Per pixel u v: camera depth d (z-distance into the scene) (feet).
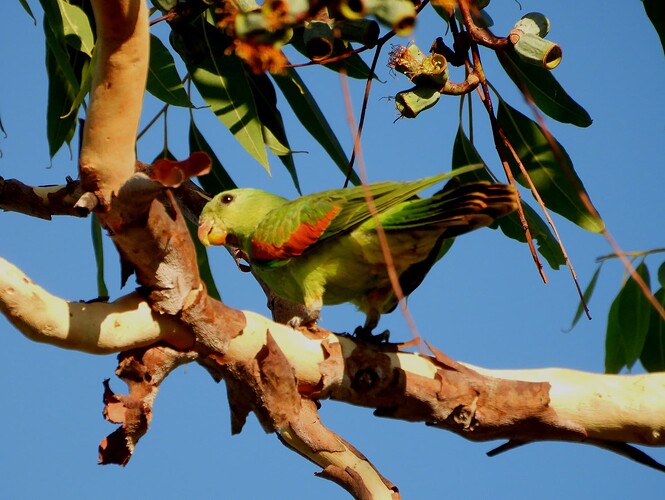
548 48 26.37
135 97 19.53
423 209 26.22
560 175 32.07
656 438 25.34
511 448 26.53
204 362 24.21
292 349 24.47
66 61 28.68
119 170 20.24
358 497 25.53
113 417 22.88
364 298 29.60
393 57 26.96
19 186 31.12
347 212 28.04
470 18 27.09
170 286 22.54
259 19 17.29
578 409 25.45
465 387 25.21
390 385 24.81
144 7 18.67
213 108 30.27
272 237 29.19
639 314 33.37
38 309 21.58
